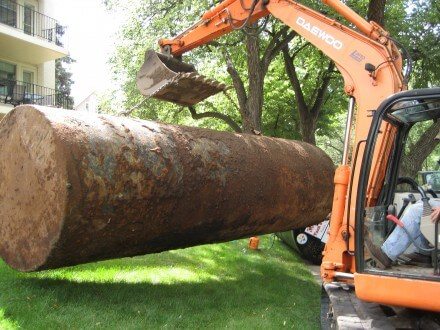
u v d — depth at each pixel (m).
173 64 7.22
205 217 5.49
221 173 5.53
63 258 4.68
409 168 7.36
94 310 4.87
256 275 7.71
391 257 4.12
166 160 4.97
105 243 4.79
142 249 5.30
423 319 3.99
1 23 18.03
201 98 6.90
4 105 17.81
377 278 3.85
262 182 6.09
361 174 4.14
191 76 6.43
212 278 7.01
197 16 12.92
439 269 3.85
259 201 6.07
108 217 4.58
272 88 21.33
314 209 7.31
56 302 4.91
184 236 5.52
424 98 4.02
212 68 17.30
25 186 4.65
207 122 21.98
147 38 14.27
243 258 8.57
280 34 14.67
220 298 6.08
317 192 7.18
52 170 4.40
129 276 6.26
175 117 19.75
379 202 4.88
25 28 19.83
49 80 21.53
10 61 20.12
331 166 7.73
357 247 4.04
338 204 4.91
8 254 4.91
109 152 4.57
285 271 8.46
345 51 5.57
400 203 5.21
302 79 21.08
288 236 10.27
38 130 4.54
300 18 6.05
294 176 6.69
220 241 6.37
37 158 4.53
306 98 21.12
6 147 4.84
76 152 4.36
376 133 4.15
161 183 4.89
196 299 5.82
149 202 4.83
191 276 6.83
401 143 5.01
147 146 4.90
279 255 9.96
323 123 22.98
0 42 18.75
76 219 4.39
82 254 4.75
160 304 5.45
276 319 5.54
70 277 5.79
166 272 6.75
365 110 5.22
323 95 19.23
